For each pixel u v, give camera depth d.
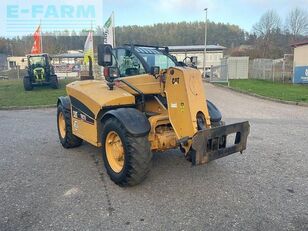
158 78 4.45
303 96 14.77
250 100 14.52
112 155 4.50
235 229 3.23
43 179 4.60
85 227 3.29
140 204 3.79
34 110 11.85
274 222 3.37
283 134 7.36
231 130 4.10
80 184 4.40
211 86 22.59
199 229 3.24
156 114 4.61
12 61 65.00
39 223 3.37
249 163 5.24
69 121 5.93
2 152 6.00
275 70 25.30
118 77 5.22
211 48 50.72
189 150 4.02
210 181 4.46
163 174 4.71
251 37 57.81
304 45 22.75
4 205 3.79
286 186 4.30
